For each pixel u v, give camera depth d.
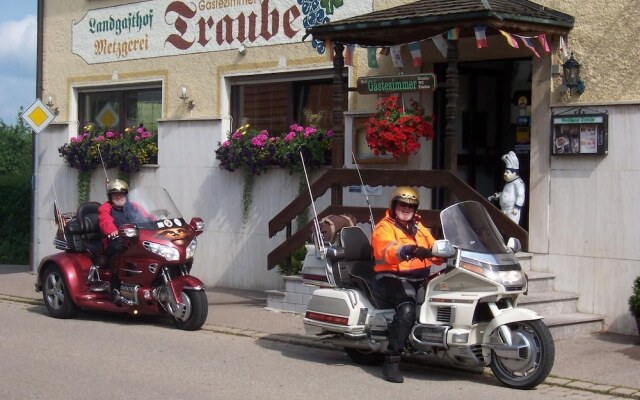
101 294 11.76
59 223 12.32
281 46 14.25
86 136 16.95
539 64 11.31
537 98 11.34
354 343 8.75
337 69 11.79
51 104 17.88
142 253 11.12
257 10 14.56
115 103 17.17
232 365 9.00
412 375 8.65
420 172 10.86
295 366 8.98
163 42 16.00
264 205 14.25
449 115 10.57
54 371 8.64
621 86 10.70
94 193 17.09
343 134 11.93
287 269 12.40
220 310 12.45
